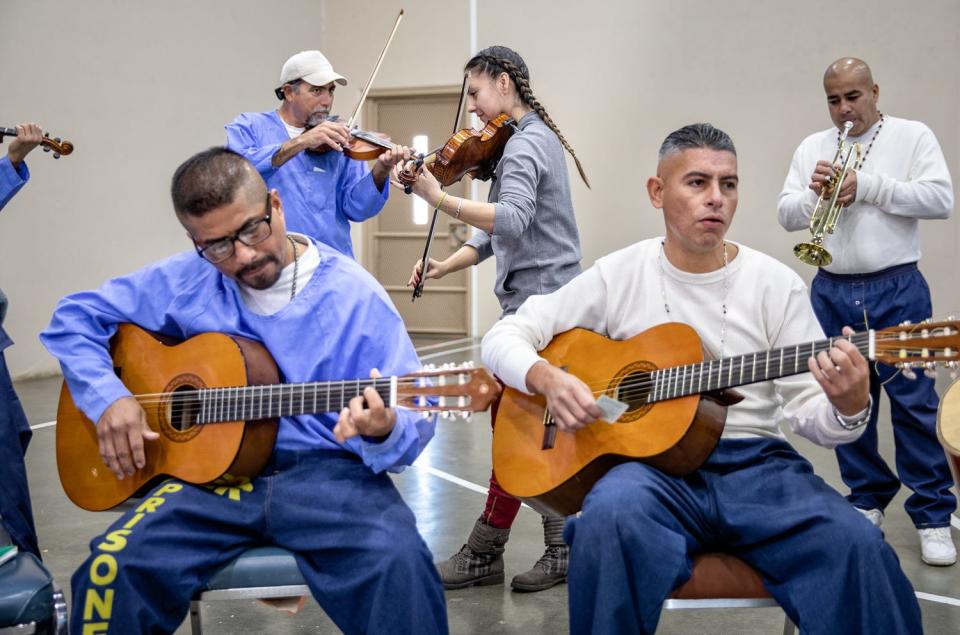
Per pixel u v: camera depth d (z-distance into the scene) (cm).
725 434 214
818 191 346
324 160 404
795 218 375
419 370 199
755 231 898
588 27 944
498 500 316
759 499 201
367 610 192
